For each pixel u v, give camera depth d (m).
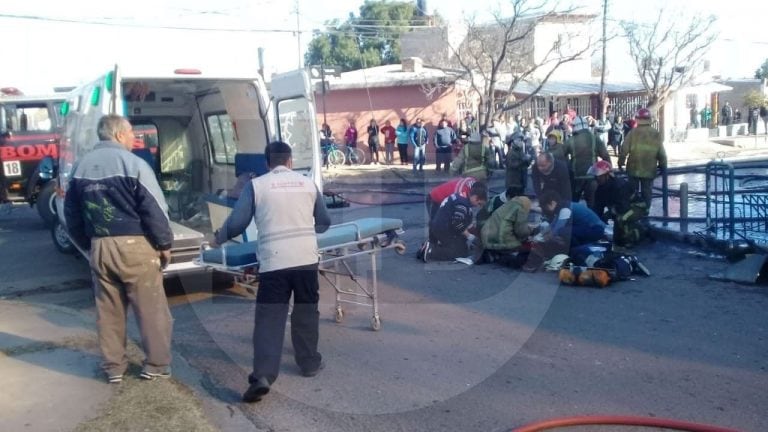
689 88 38.94
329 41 34.34
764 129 40.06
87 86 8.50
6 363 5.93
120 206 5.19
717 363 5.81
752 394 5.22
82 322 7.16
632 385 5.42
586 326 6.77
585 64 38.81
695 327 6.68
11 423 4.80
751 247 8.77
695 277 8.39
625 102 33.56
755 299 7.48
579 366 5.80
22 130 13.73
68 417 4.89
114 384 5.43
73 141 8.93
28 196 13.84
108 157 5.20
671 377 5.55
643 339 6.39
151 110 9.80
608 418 4.73
